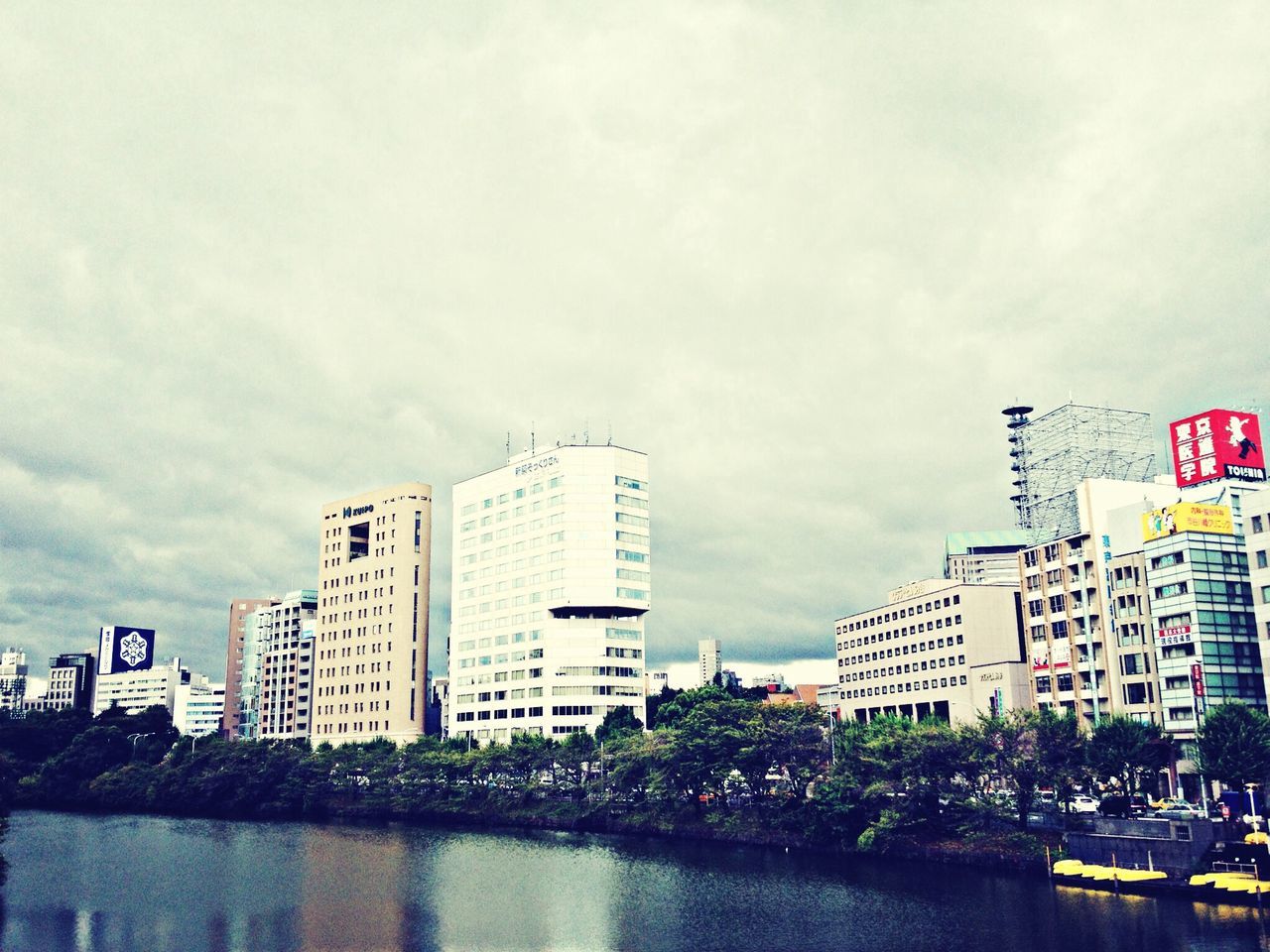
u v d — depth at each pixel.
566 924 93.69
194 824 183.50
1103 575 162.25
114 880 119.75
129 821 188.50
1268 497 130.25
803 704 143.50
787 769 139.38
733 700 149.75
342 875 122.50
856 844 122.81
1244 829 95.69
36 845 151.88
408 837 160.62
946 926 86.94
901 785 118.56
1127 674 155.38
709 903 101.00
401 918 97.00
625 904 101.81
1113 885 95.69
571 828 166.25
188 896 108.50
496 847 146.62
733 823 140.75
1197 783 136.00
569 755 179.62
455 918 96.75
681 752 145.62
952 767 117.88
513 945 86.69
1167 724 143.25
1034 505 196.12
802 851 128.62
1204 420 150.88
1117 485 167.62
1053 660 174.12
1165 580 144.62
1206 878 89.69
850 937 85.44
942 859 113.38
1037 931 83.19
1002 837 112.00
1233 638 139.62
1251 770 103.94
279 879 120.00
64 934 91.19
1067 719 116.56
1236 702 114.69
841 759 128.88
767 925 91.00
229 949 85.94
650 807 158.12
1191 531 141.62
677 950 83.88
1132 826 100.56
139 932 92.00
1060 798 116.25
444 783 196.00
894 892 101.06
